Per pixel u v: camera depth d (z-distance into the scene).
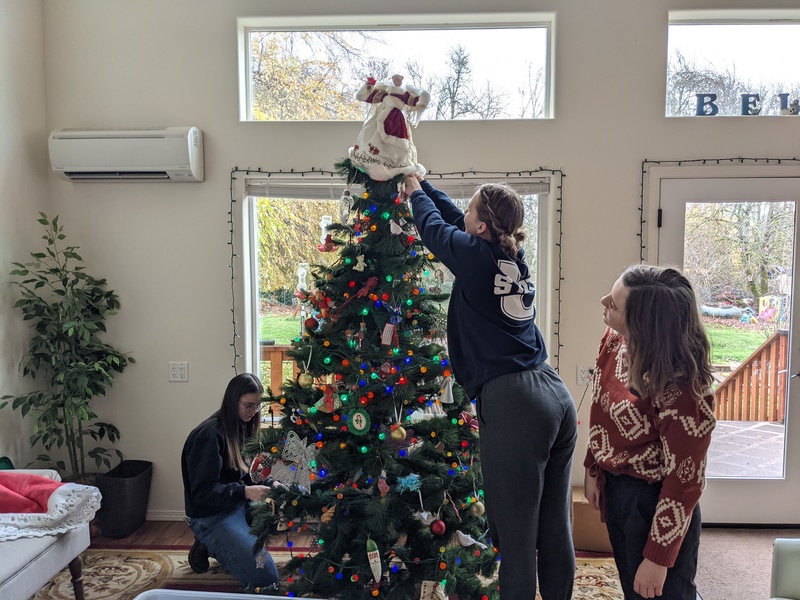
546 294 2.95
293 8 2.89
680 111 2.92
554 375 1.49
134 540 2.77
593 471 1.54
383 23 2.96
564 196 2.87
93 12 2.92
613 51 2.83
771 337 2.88
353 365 1.77
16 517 1.93
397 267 1.78
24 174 2.83
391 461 1.71
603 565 2.53
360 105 3.00
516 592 1.40
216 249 2.96
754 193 2.82
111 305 2.94
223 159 2.93
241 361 2.98
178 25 2.91
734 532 2.85
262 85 3.01
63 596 2.28
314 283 1.94
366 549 1.74
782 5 2.79
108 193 2.96
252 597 1.44
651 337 1.29
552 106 2.87
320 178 2.92
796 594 1.65
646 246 2.87
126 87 2.93
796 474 2.88
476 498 1.80
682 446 1.26
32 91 2.88
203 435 2.30
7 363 2.75
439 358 1.84
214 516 2.30
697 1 2.80
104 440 3.02
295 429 1.85
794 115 2.82
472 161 2.88
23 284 2.83
